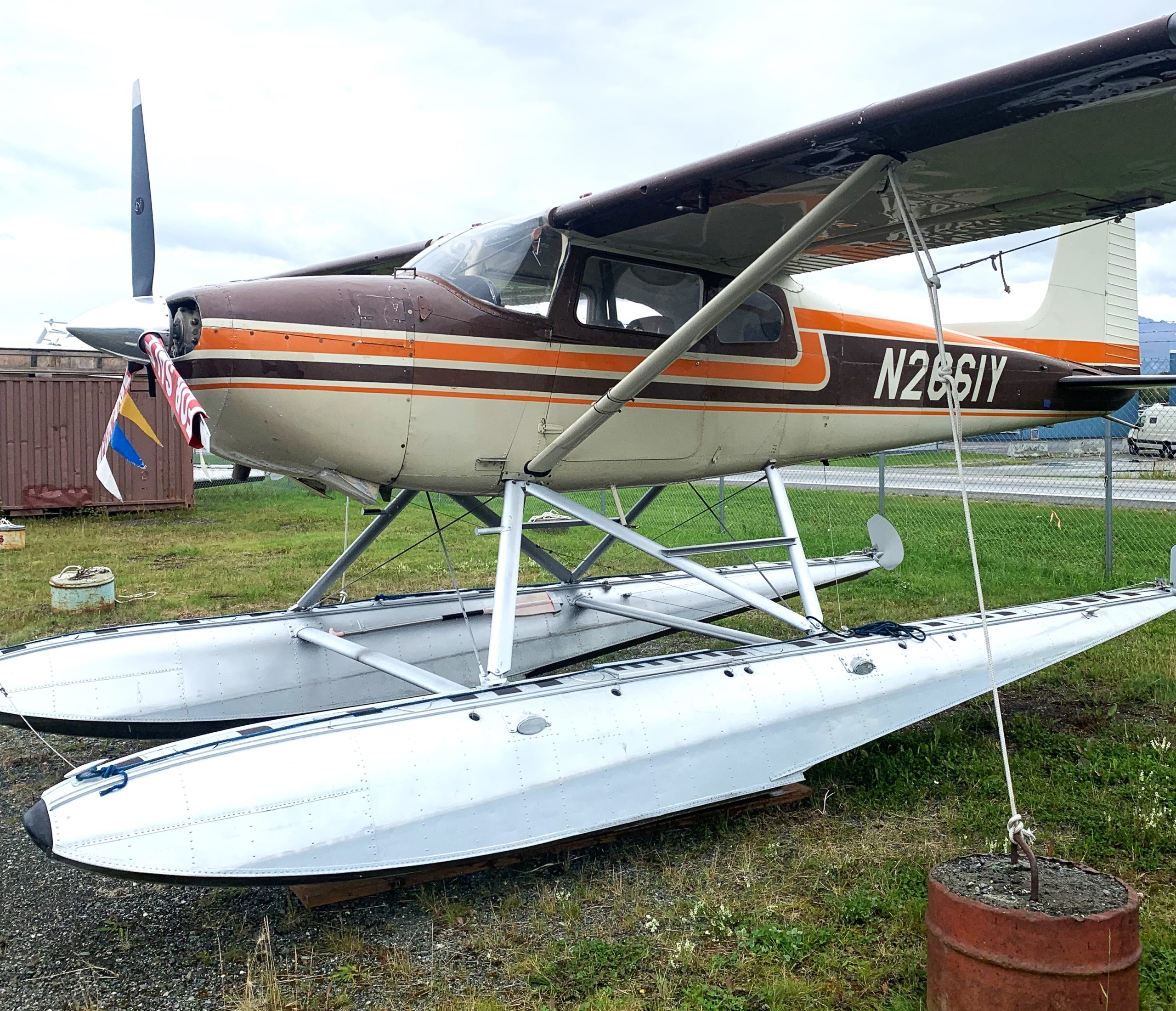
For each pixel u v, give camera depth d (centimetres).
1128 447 2234
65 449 1295
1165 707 449
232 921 272
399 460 353
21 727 387
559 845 304
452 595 500
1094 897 200
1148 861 292
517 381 365
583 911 274
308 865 256
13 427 1261
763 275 311
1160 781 350
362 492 371
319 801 263
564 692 319
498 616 355
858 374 471
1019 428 572
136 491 1334
